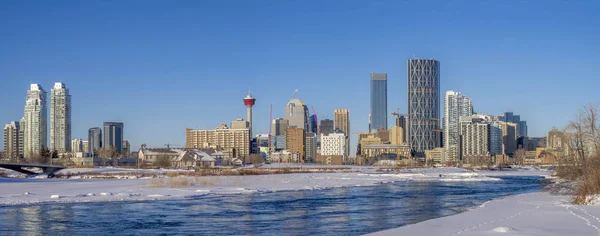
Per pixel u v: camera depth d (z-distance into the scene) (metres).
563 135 149.62
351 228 73.44
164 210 93.19
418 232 62.84
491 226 64.62
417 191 139.62
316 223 78.38
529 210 80.50
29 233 70.38
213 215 87.19
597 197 87.12
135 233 70.31
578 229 61.25
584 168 102.25
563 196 103.88
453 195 126.81
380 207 99.50
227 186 150.12
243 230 72.25
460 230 63.81
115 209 94.19
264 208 97.19
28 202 102.62
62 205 99.56
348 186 159.88
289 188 145.38
